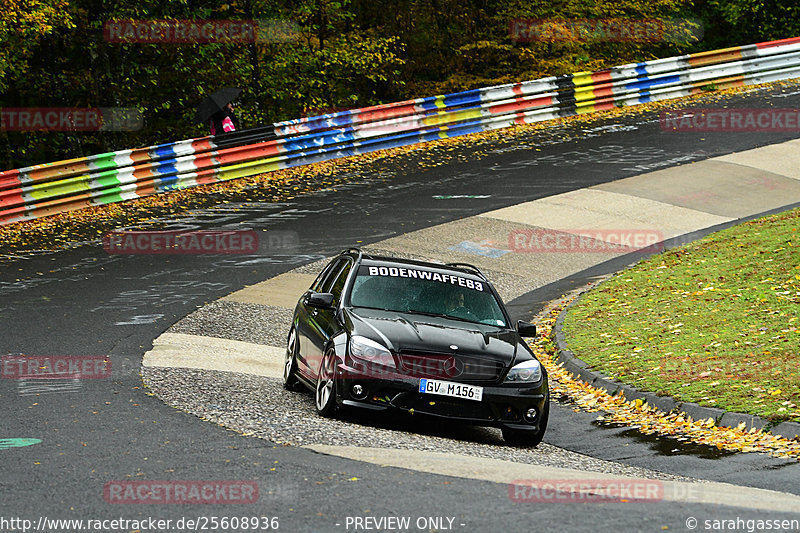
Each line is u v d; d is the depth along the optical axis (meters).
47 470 20.38
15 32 81.62
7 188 63.91
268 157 78.75
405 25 116.50
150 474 20.17
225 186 74.12
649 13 121.75
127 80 97.94
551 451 27.50
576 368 38.41
